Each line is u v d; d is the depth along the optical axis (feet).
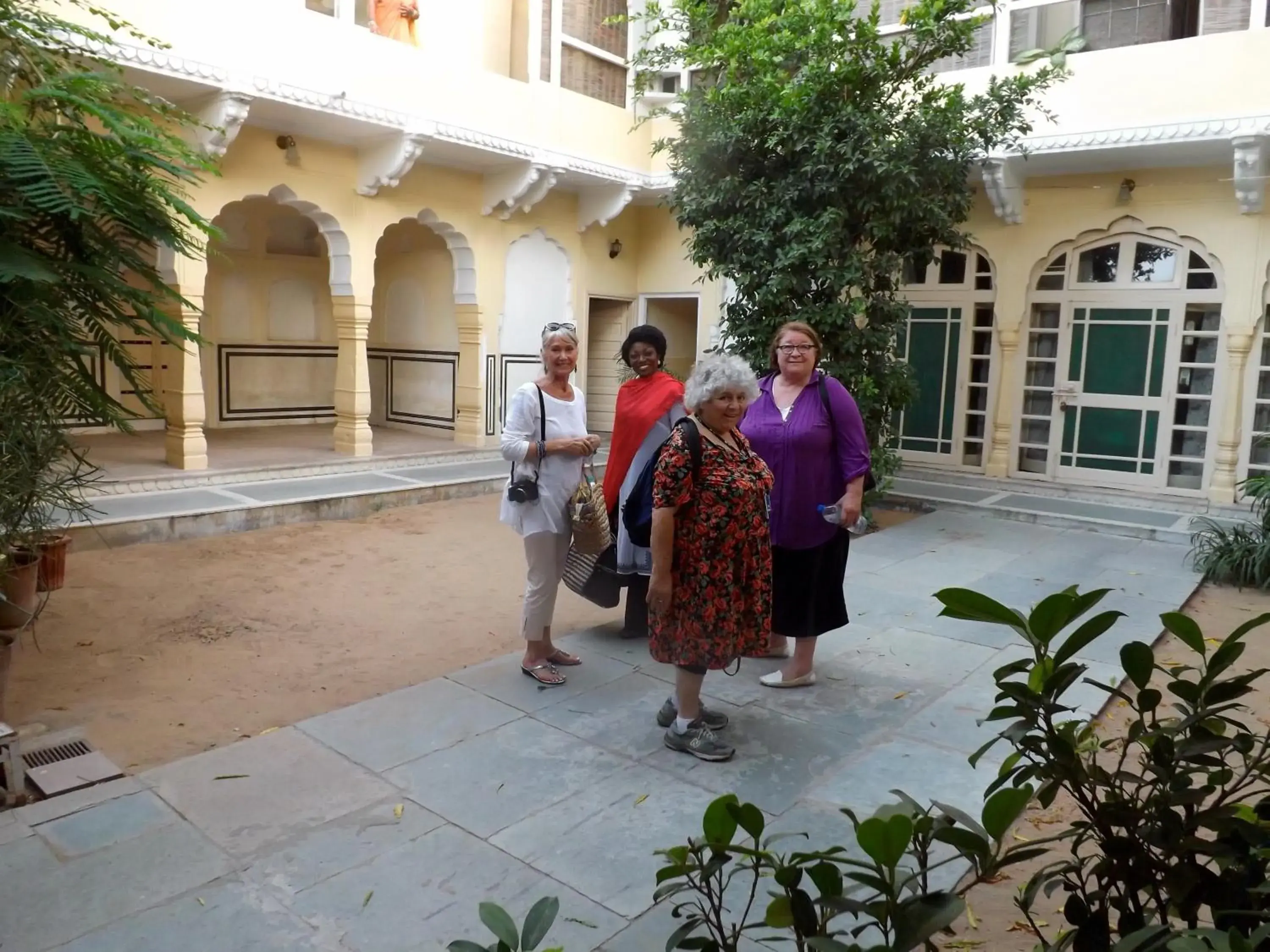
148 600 18.61
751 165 25.14
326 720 12.75
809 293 24.64
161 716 13.23
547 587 14.03
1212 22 26.86
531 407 13.74
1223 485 29.55
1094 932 5.22
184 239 12.30
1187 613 19.38
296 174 29.63
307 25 26.53
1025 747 5.49
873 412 25.53
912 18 23.20
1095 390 32.12
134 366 12.73
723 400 11.07
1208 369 30.30
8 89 12.28
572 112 34.68
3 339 10.81
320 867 9.23
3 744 10.43
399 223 38.93
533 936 4.78
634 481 14.75
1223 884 5.18
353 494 27.32
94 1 21.88
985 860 5.01
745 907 8.65
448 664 15.66
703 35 26.94
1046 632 5.32
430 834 9.87
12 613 13.65
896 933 4.56
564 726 12.67
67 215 10.68
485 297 35.78
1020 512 28.37
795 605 13.85
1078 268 32.12
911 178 22.84
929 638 16.78
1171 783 5.44
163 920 8.34
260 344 39.86
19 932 8.13
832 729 12.78
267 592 19.58
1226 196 28.91
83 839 9.64
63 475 13.53
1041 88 24.80
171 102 25.96
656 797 10.77
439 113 30.14
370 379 41.45
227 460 30.42
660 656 11.58
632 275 42.29
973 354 34.65
